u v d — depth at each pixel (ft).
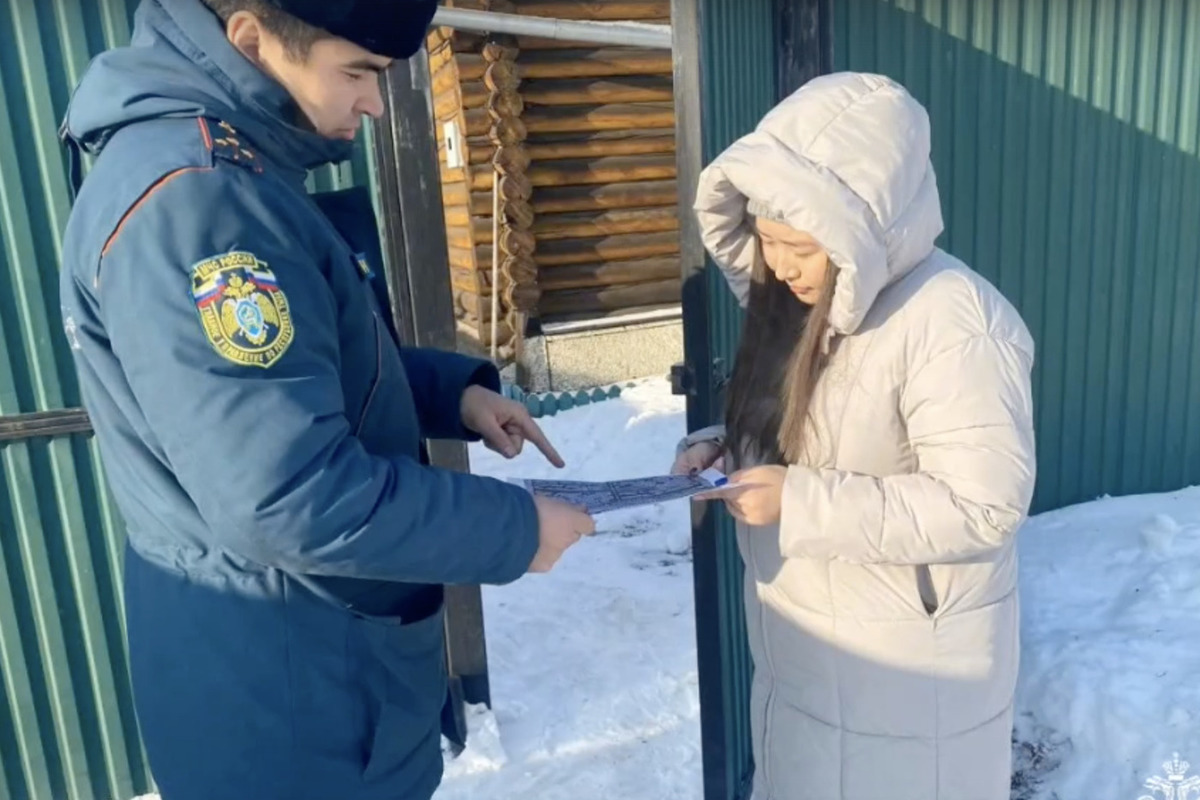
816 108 5.21
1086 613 10.68
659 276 24.11
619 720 10.38
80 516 8.85
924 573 5.74
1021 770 8.98
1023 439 5.19
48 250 8.41
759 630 6.43
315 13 4.21
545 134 22.77
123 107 4.28
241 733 4.54
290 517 3.98
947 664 5.73
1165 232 13.47
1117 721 8.93
